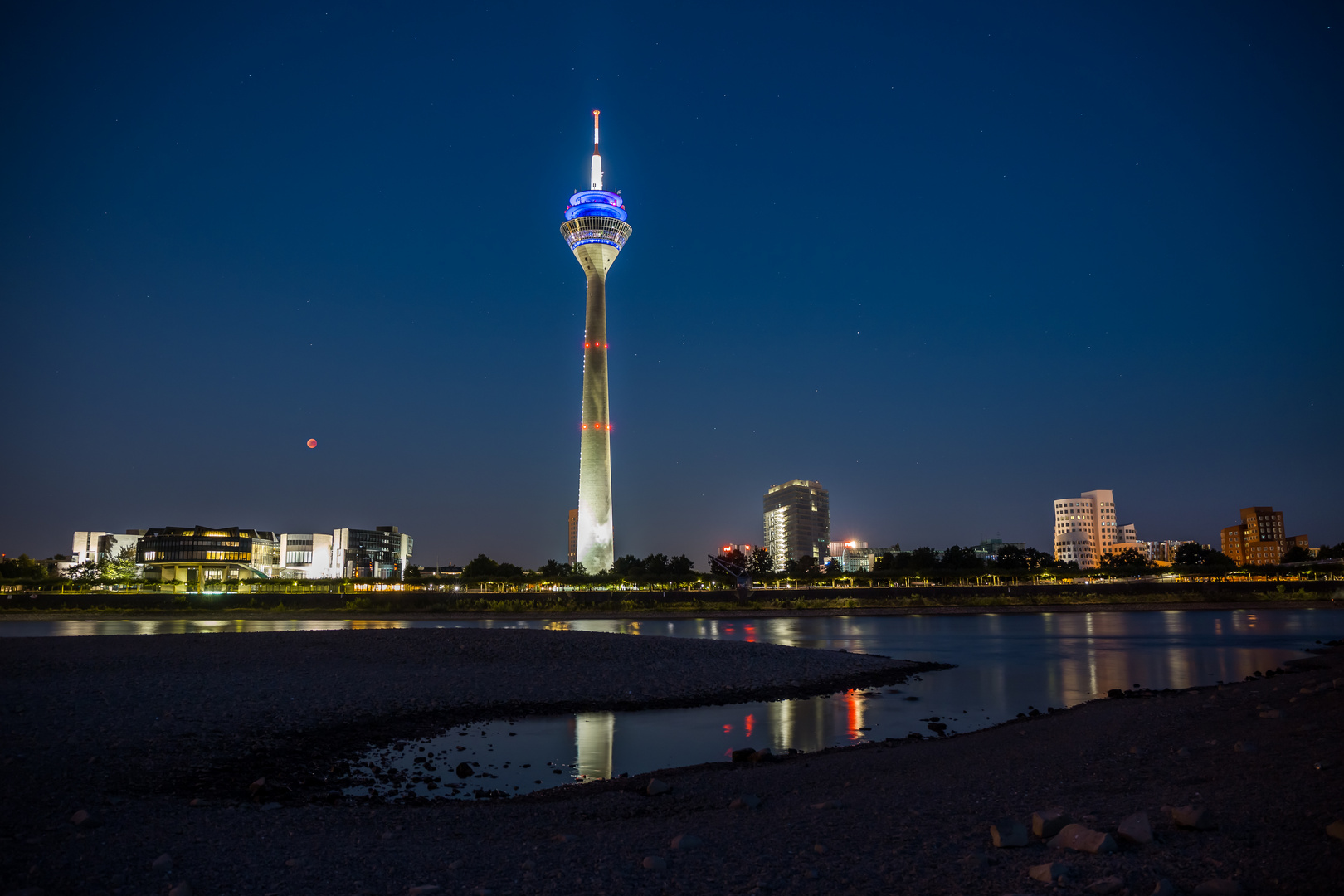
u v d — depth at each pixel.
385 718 31.95
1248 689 29.88
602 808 17.62
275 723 29.59
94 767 21.95
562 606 140.38
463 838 14.47
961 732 30.19
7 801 17.59
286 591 176.50
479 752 26.78
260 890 11.27
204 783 21.52
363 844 13.89
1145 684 43.53
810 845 12.88
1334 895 8.69
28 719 27.91
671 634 89.44
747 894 10.55
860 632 91.81
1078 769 18.00
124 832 14.62
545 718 33.28
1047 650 65.94
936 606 142.25
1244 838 10.73
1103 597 148.00
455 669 43.59
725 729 31.03
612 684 40.72
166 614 134.12
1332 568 173.00
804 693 40.44
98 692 33.88
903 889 10.30
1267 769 14.89
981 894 9.88
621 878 11.43
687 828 14.83
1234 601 146.00
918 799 16.28
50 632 86.56
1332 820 10.96
